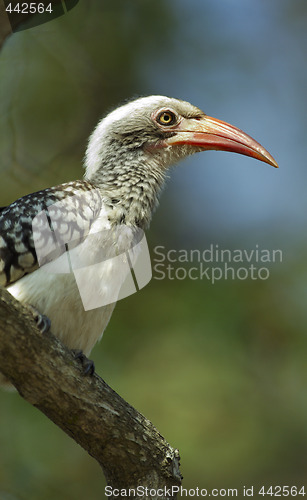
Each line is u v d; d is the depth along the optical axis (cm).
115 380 1248
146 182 912
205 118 1005
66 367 730
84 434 764
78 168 1420
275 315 1347
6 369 710
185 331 1294
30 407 1255
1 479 1200
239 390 1274
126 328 1289
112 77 1537
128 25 1568
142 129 949
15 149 1368
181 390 1253
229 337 1303
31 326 702
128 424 771
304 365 1316
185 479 1215
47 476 1226
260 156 998
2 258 799
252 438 1247
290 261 1432
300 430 1273
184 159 999
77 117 1477
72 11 1502
